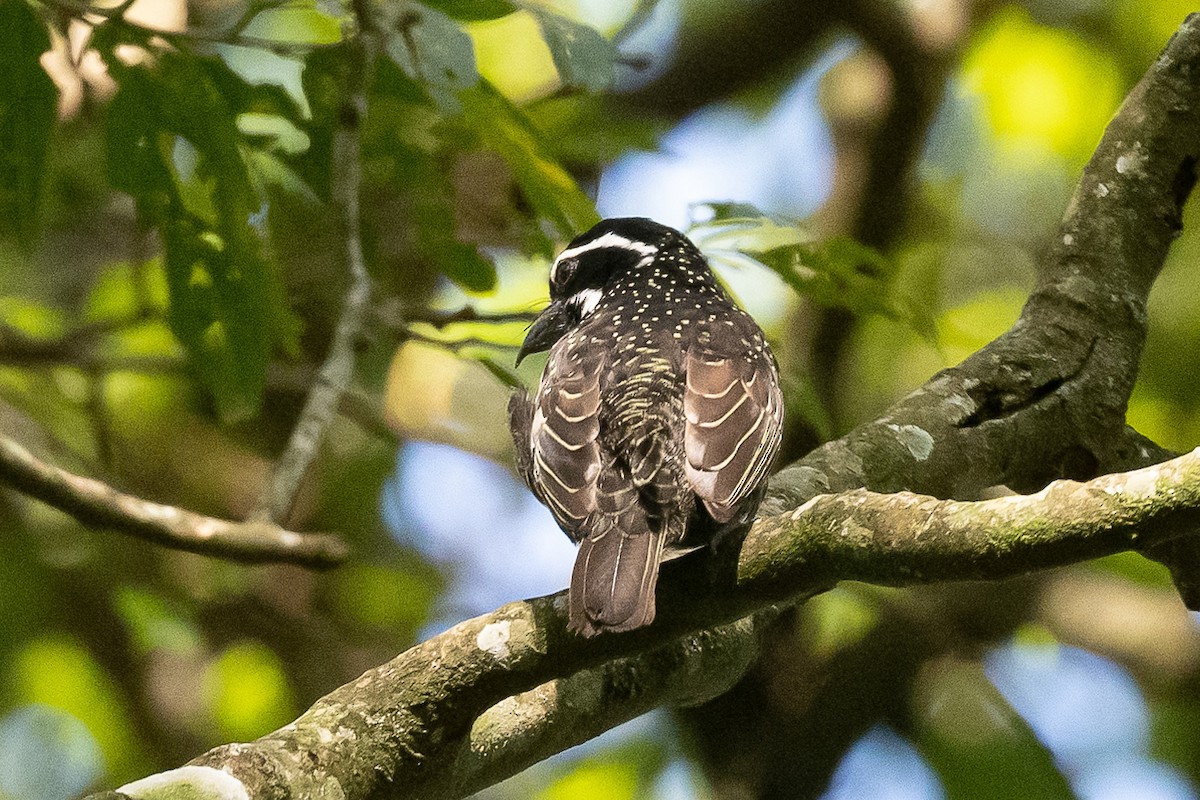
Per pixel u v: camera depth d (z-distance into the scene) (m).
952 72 14.61
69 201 12.45
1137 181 9.17
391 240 13.09
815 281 9.59
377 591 15.50
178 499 14.65
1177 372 15.70
